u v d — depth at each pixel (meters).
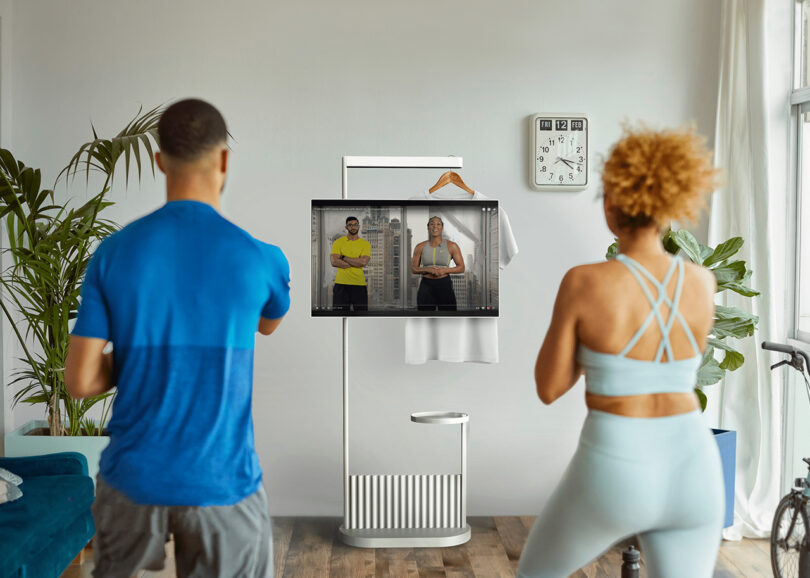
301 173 4.32
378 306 3.69
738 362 3.77
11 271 4.17
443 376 4.41
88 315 1.50
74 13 4.23
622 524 1.73
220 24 4.28
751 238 4.04
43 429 3.98
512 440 4.44
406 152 4.34
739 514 4.08
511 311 4.41
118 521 1.49
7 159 3.67
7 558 2.52
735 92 4.16
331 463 4.40
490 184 4.38
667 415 1.72
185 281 1.51
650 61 4.39
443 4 4.33
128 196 4.29
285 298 1.66
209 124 1.56
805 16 4.03
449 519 4.00
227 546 1.51
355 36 4.31
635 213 1.72
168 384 1.49
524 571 1.93
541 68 4.36
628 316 1.72
